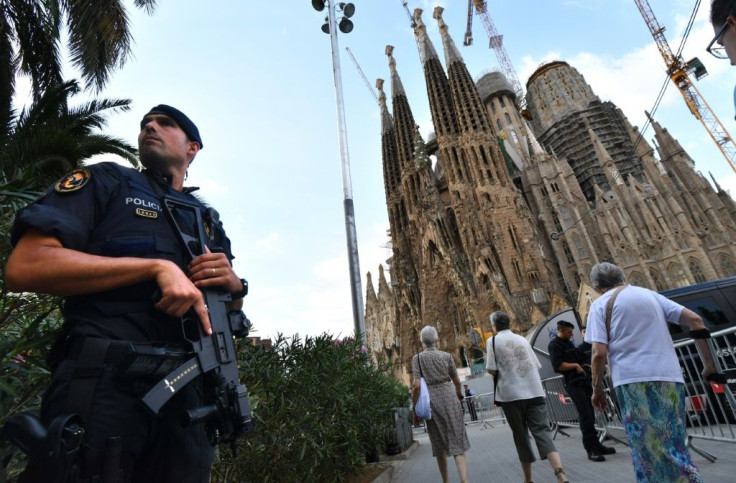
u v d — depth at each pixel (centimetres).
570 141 9725
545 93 10612
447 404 682
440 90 9162
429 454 1241
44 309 342
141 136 229
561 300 6022
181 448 171
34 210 155
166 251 186
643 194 7669
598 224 7644
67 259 145
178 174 234
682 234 7231
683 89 8512
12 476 291
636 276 7012
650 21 8775
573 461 801
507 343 657
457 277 7338
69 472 126
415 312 8588
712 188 8138
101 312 162
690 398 782
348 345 899
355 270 1219
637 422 378
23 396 307
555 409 1312
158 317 170
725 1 216
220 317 194
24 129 1070
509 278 6844
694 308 1122
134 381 154
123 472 147
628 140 9088
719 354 686
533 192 8431
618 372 401
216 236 241
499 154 8112
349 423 766
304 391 645
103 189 182
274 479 600
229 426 183
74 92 1271
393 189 10081
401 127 9956
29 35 1266
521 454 623
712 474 566
